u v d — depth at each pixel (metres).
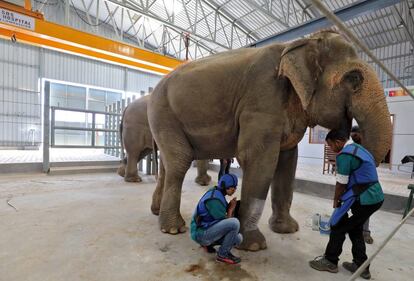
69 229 3.28
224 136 3.03
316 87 2.50
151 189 5.82
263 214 4.15
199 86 2.98
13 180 6.24
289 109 2.67
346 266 2.49
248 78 2.70
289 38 6.88
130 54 8.39
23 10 6.39
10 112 14.36
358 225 2.35
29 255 2.58
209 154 3.43
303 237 3.22
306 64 2.46
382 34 11.84
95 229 3.30
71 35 7.19
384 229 3.75
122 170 7.36
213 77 2.92
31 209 4.05
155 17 9.36
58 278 2.20
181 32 12.27
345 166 2.29
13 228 3.26
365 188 2.25
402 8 9.36
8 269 2.31
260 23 11.92
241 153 2.70
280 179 3.31
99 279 2.20
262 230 3.42
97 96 17.70
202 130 3.10
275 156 2.62
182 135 3.30
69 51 7.92
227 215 2.67
